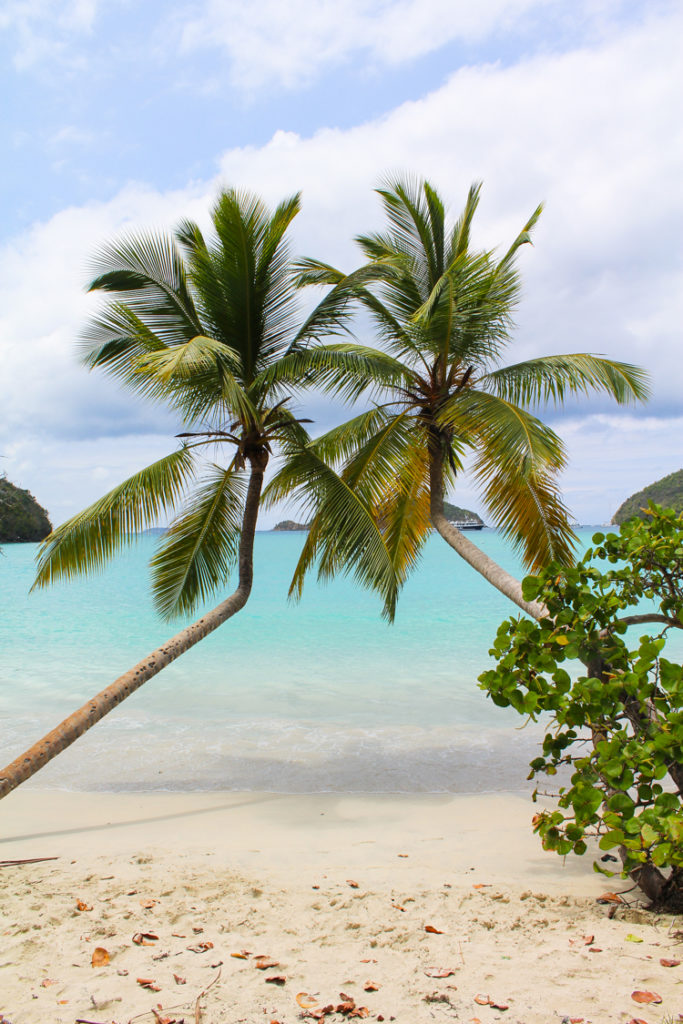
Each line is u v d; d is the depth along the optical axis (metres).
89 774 7.77
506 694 4.06
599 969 3.13
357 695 11.87
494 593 29.89
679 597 4.49
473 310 8.65
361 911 3.94
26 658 15.66
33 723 9.88
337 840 5.66
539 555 8.67
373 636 18.50
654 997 2.83
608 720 3.95
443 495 10.02
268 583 35.84
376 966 3.19
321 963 3.22
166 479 7.82
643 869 3.94
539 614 6.60
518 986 2.97
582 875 4.75
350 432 9.18
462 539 8.52
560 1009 2.75
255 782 7.48
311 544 9.38
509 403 8.05
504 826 6.06
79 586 39.62
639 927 3.67
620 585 4.54
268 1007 2.78
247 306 8.31
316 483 8.16
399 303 9.93
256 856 5.17
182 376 7.39
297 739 9.19
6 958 3.26
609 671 4.31
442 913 3.92
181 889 4.31
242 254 7.99
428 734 9.40
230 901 4.09
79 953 3.32
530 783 7.43
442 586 33.69
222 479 8.83
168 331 8.38
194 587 8.46
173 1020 2.66
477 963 3.22
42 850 5.31
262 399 8.41
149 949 3.37
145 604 28.50
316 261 9.63
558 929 3.66
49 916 3.79
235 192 7.82
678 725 3.54
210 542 8.70
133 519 7.59
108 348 8.54
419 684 12.73
